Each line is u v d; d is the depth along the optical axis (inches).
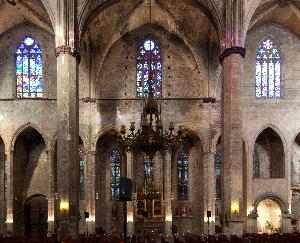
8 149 1775.3
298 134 1860.2
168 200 1798.7
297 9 1690.5
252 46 1828.2
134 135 1279.5
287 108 1796.3
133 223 1802.4
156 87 1867.6
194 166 1920.5
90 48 1809.8
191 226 1893.5
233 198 1288.1
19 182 1854.1
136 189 1861.5
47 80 1818.4
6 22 1774.1
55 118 1801.2
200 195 1872.5
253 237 1175.0
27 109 1803.6
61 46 1336.1
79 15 1407.5
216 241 1036.5
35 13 1713.8
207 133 1814.7
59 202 1282.0
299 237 1120.2
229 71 1348.4
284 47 1825.8
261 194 1756.9
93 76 1819.6
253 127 1784.0
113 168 1925.4
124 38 1875.0
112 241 1077.1
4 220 1825.8
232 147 1309.1
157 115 1301.7
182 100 1839.3
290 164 1769.2
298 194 1897.1
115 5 1680.6
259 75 1824.6
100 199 1889.8
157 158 1879.9
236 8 1354.6
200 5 1526.8
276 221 1930.4
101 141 1900.8
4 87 1815.9
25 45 1844.2
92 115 1817.2
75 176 1323.8
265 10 1676.9
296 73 1813.5
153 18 1807.3
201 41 1815.9
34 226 1929.1
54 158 1804.9
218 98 1828.2
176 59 1867.6
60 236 1234.0
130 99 1839.3
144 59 1879.9
